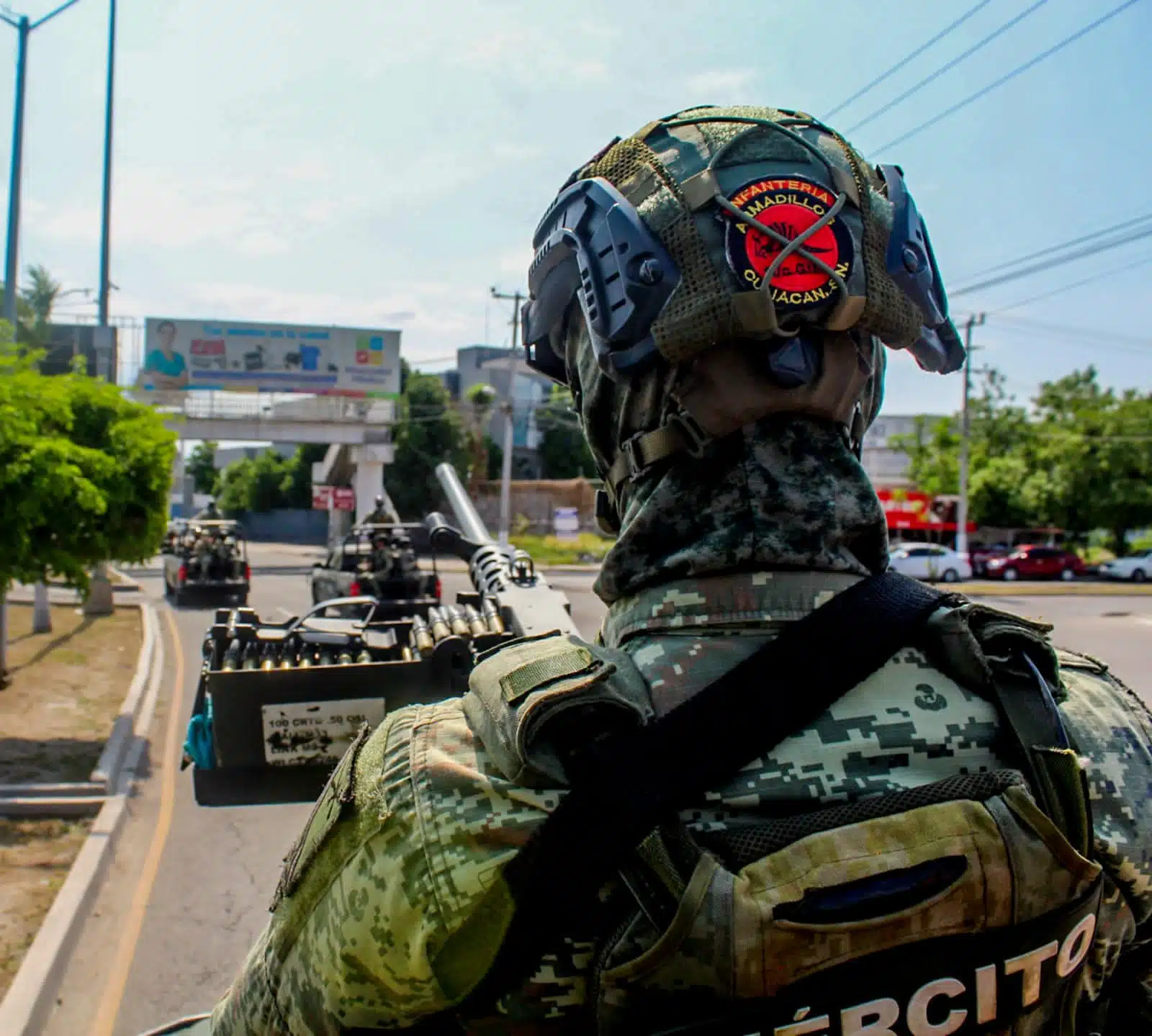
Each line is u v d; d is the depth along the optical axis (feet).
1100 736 2.99
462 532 12.67
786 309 2.85
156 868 17.24
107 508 27.99
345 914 2.75
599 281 3.09
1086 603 71.77
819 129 3.26
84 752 24.12
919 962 2.47
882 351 3.42
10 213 45.78
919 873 2.47
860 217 3.06
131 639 44.96
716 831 2.57
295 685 11.51
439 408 144.36
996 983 2.51
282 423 106.73
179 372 106.83
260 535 200.03
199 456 281.13
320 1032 2.85
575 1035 2.61
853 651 2.79
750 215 2.89
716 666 2.85
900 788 2.67
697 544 2.97
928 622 2.94
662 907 2.47
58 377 31.14
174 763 24.17
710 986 2.39
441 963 2.60
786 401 2.94
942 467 140.26
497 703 2.70
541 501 146.30
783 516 2.94
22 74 45.88
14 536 25.30
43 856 17.12
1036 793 2.74
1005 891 2.51
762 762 2.67
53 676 34.71
